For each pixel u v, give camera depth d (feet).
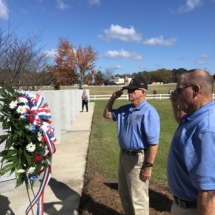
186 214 6.02
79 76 114.93
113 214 11.55
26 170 8.73
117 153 21.50
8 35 27.61
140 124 9.30
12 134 8.71
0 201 12.84
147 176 9.26
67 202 12.83
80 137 29.22
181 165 5.82
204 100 5.58
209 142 5.01
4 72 25.79
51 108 25.02
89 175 16.40
